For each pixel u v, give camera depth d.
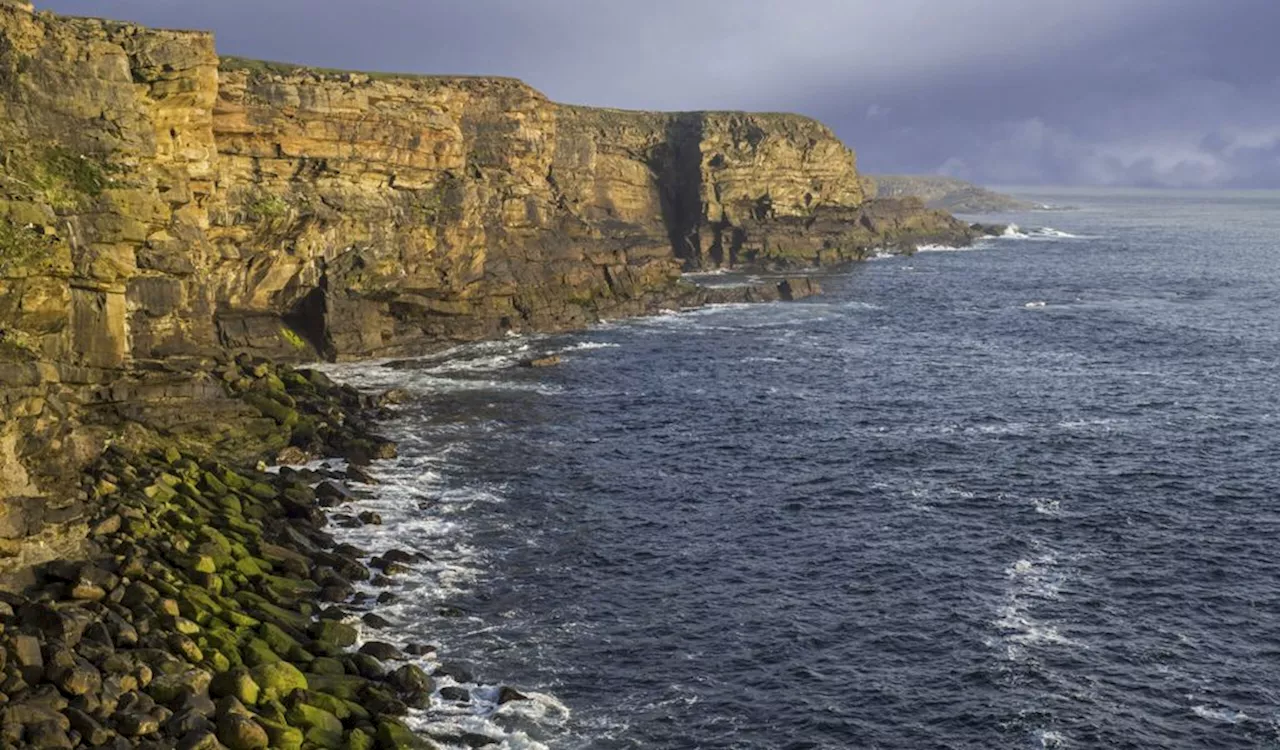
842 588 48.84
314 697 36.38
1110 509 58.38
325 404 72.19
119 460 51.69
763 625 45.19
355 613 44.78
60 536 42.16
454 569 49.91
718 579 49.78
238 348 85.50
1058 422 76.44
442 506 57.88
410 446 68.50
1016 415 78.69
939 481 63.44
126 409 57.00
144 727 32.34
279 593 44.84
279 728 33.84
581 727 37.41
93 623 36.94
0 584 38.59
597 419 76.75
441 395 81.94
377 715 36.56
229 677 35.88
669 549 53.19
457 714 37.69
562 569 50.44
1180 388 87.62
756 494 61.34
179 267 65.12
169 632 38.19
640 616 45.94
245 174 87.88
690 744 36.66
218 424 61.84
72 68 53.72
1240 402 82.56
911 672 41.47
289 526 51.12
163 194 64.81
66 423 48.66
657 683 40.53
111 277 54.06
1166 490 61.44
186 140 72.06
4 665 33.06
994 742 36.97
